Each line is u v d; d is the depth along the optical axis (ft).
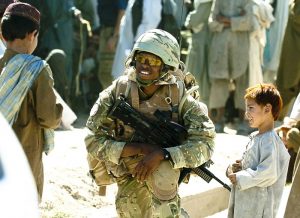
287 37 50.01
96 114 23.16
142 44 22.29
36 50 56.49
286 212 26.96
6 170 12.37
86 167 34.04
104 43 58.90
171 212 22.38
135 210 23.27
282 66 50.24
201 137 22.63
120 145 22.57
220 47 52.65
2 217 11.91
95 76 59.67
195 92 23.70
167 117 22.67
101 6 59.26
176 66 22.67
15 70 22.36
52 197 30.35
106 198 31.91
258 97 25.03
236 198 25.38
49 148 23.45
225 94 53.16
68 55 56.34
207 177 23.39
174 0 53.98
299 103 29.40
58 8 56.29
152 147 22.41
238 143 43.16
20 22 22.77
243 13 52.49
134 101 22.75
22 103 22.49
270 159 24.80
